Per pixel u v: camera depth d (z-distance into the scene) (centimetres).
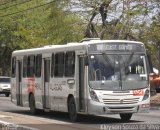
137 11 3903
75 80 2156
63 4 4366
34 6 6141
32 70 2636
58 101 2331
